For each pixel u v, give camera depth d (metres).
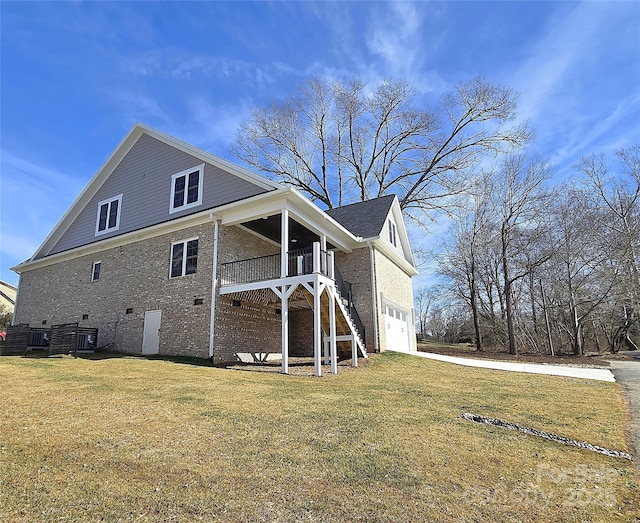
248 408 5.84
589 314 21.62
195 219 12.69
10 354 13.30
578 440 4.86
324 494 3.29
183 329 12.20
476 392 7.95
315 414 5.64
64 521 2.80
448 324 39.19
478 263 25.02
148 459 3.87
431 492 3.37
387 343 16.58
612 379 10.33
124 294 14.19
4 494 3.12
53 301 16.84
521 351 21.92
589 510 3.15
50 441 4.26
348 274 16.00
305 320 15.87
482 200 23.19
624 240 21.94
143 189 15.08
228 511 3.00
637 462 4.18
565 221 21.72
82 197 17.00
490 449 4.45
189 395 6.55
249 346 12.75
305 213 12.35
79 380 7.71
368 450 4.27
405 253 21.23
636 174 22.69
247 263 13.35
